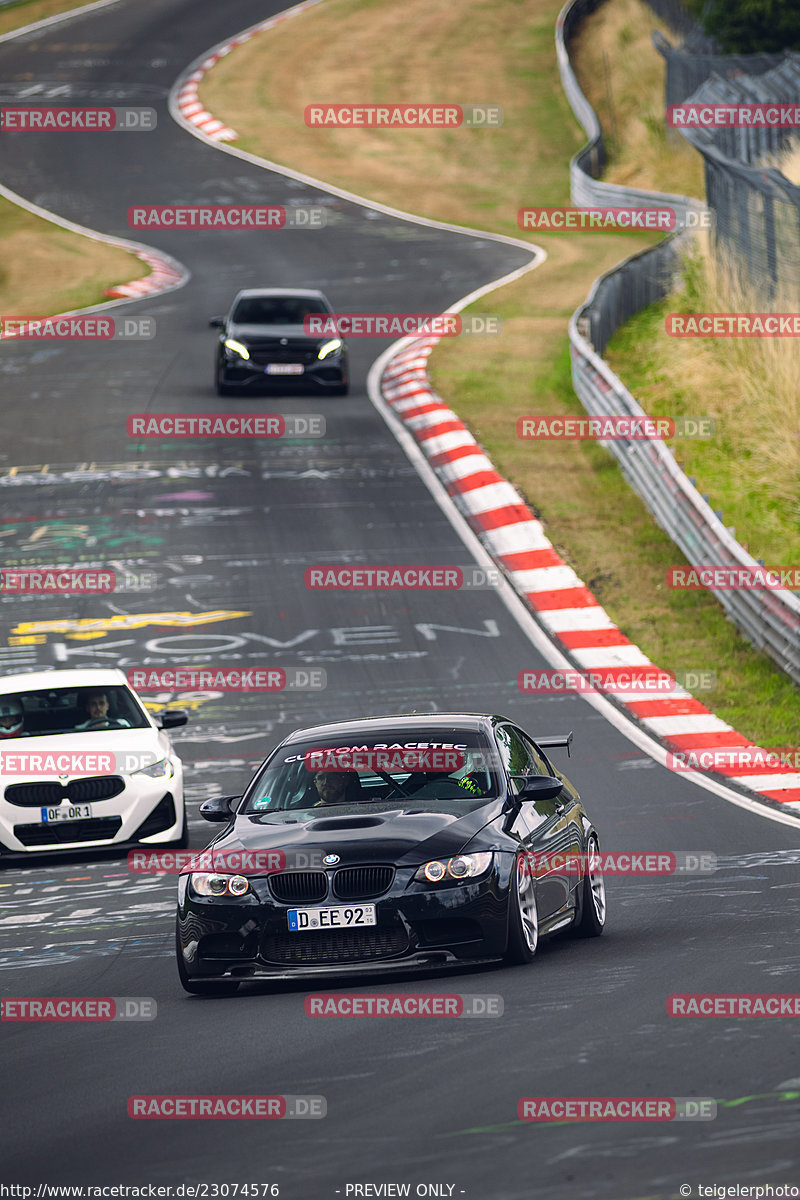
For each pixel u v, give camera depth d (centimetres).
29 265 16912
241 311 11769
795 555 7919
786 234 9681
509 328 13700
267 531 8806
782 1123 1980
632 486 9288
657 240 17762
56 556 8512
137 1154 2066
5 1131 2230
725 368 10431
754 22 19762
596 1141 1964
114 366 12850
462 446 10138
